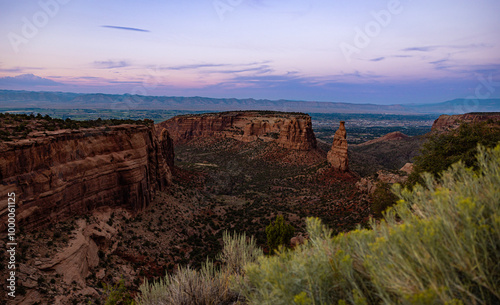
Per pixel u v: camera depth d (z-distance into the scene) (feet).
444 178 15.48
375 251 12.33
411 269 10.33
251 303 16.43
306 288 13.55
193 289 28.58
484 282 9.62
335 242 15.31
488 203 11.97
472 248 10.05
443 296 9.46
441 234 11.17
